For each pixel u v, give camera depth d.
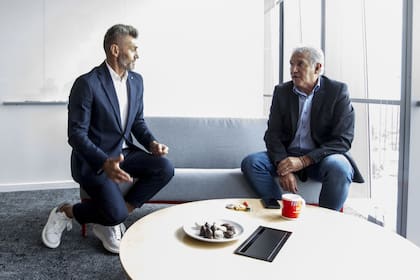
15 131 3.38
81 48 3.48
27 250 2.03
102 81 1.99
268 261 1.03
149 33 3.67
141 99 2.24
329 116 2.15
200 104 3.88
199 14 3.78
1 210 2.78
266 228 1.29
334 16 2.71
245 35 3.91
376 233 1.26
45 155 3.47
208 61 3.86
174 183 2.19
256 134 2.84
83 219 2.00
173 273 0.95
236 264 1.01
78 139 1.84
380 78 2.27
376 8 2.28
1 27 3.26
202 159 2.73
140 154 2.17
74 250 2.04
